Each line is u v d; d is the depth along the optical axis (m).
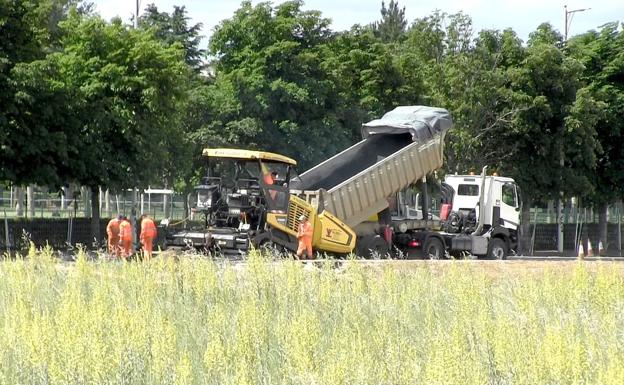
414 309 29.89
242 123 88.69
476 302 29.97
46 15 70.56
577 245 113.88
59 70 72.38
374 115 96.69
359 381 18.81
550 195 101.88
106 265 35.84
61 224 82.50
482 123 98.50
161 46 78.19
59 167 71.62
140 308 26.69
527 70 100.06
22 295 27.23
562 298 32.41
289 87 90.25
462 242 70.50
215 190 59.56
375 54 99.62
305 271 36.62
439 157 67.69
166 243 59.53
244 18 92.50
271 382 20.08
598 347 22.98
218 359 20.03
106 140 74.62
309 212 60.62
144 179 76.25
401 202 68.25
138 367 20.11
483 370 19.55
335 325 26.38
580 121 99.25
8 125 67.12
